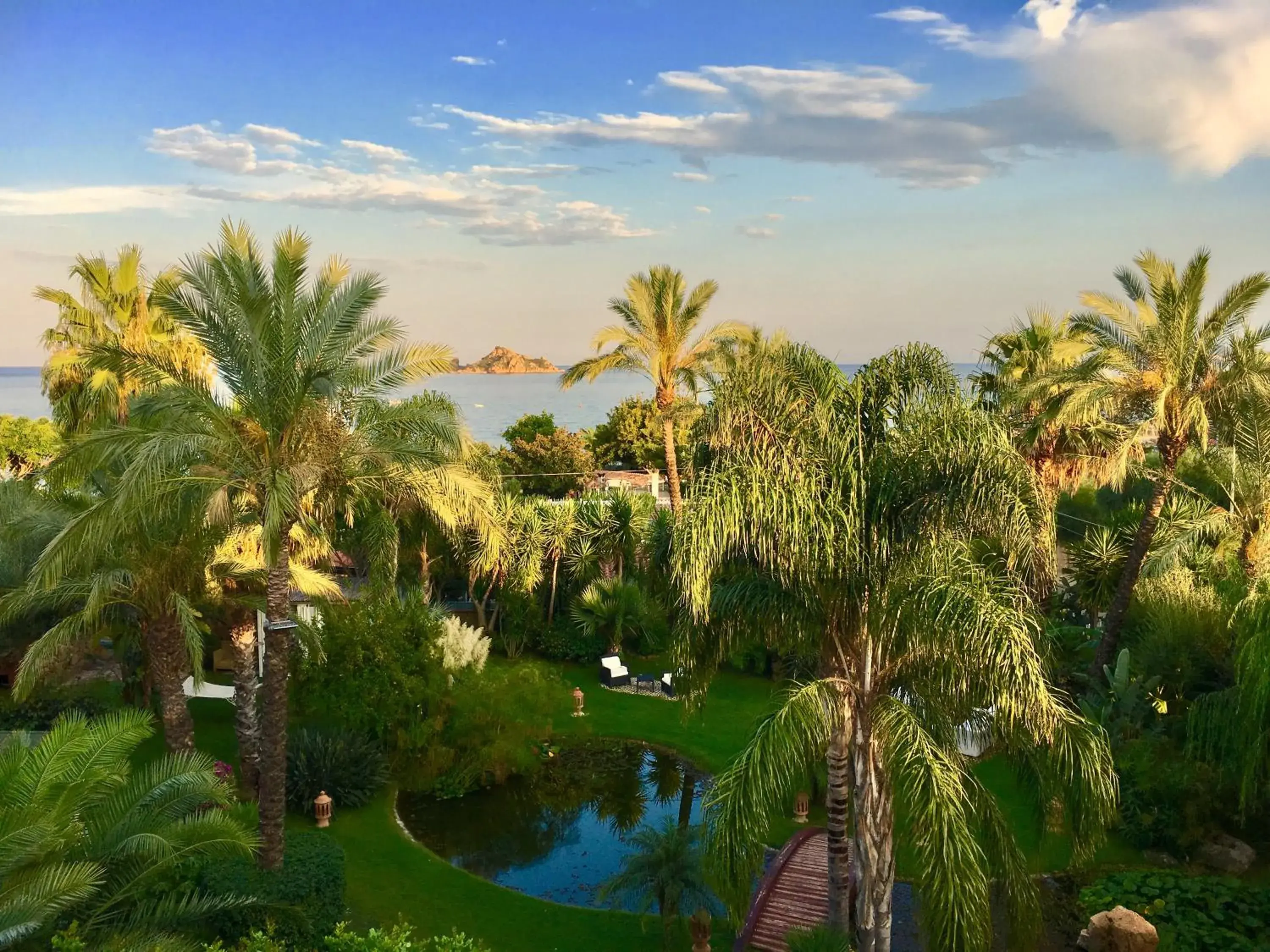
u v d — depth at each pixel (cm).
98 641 2258
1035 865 1560
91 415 2270
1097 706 1917
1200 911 1370
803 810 1716
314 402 1233
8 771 900
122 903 1034
